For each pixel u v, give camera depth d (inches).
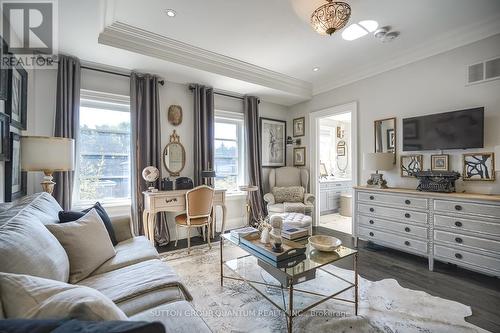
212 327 63.2
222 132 165.9
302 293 72.6
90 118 120.0
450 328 62.5
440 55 109.5
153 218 114.8
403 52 119.2
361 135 142.5
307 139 180.4
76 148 108.4
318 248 71.0
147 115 125.6
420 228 102.2
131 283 53.7
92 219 67.5
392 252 119.3
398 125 125.3
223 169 166.1
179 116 141.0
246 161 169.0
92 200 119.8
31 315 26.6
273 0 81.4
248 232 81.2
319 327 62.7
